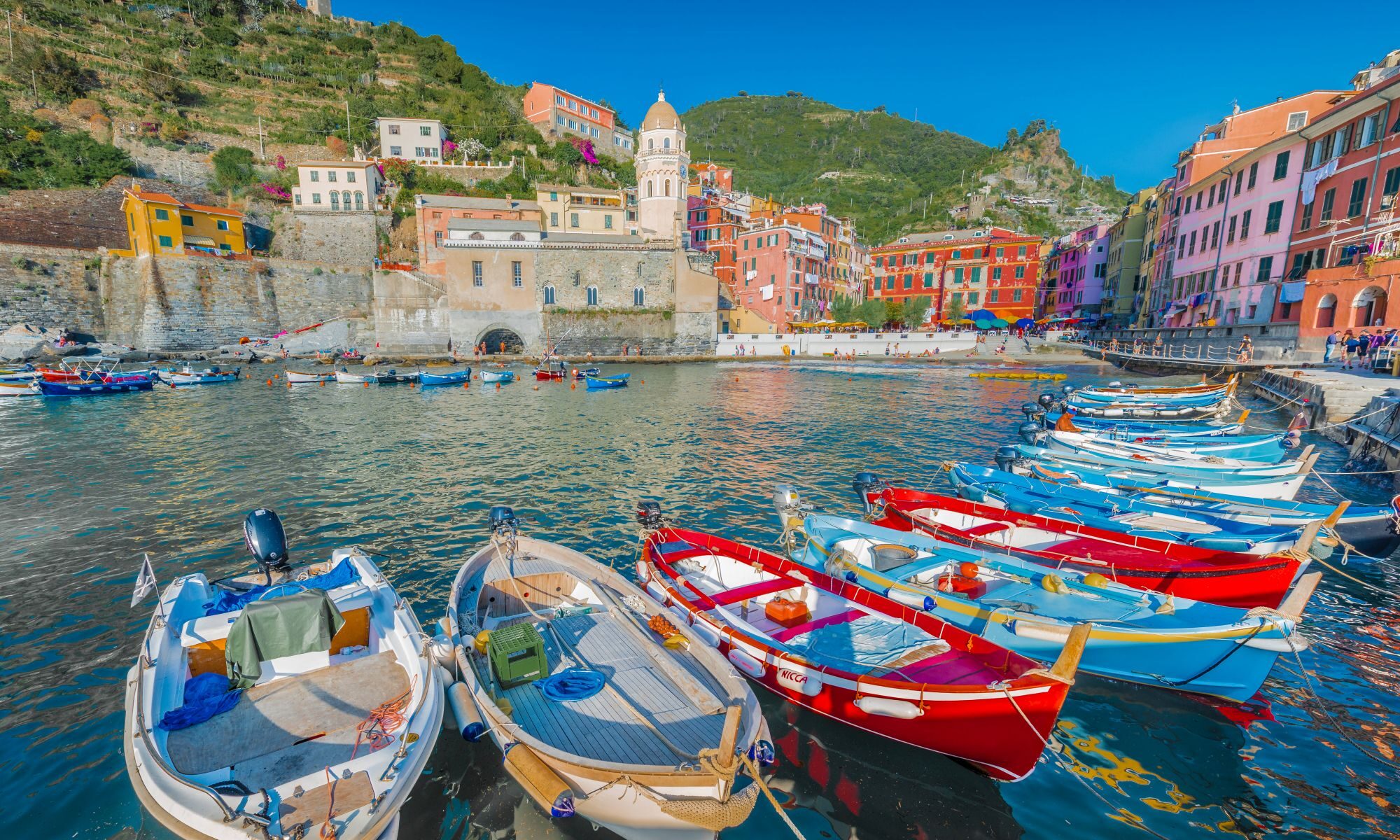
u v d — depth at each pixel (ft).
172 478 64.03
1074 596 30.45
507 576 32.19
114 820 21.17
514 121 335.67
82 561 43.09
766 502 56.49
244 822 16.85
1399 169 101.76
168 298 198.49
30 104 243.60
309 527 49.67
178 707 22.08
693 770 18.60
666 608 28.68
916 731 23.25
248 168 263.08
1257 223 135.44
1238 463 57.77
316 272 221.87
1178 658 26.18
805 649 27.73
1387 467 57.67
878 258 295.89
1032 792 22.84
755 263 257.96
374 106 318.24
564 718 22.85
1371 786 23.00
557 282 216.95
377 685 24.08
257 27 360.89
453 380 151.33
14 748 24.54
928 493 44.86
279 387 145.48
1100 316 242.17
